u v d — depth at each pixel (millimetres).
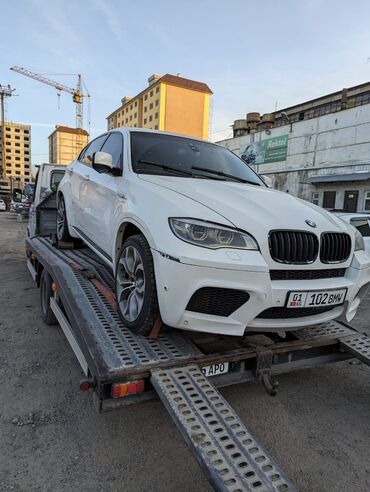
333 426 2641
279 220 2367
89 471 2127
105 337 2486
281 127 25609
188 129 78750
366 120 20500
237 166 3889
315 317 2473
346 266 2574
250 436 1728
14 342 3875
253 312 2215
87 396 2885
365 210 19641
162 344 2471
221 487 1463
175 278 2154
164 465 2201
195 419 1803
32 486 1994
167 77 75812
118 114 98500
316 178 21672
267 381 2516
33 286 6332
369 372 3500
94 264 4078
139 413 2695
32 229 7156
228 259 2127
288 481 1518
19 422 2535
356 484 2100
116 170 3246
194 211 2299
